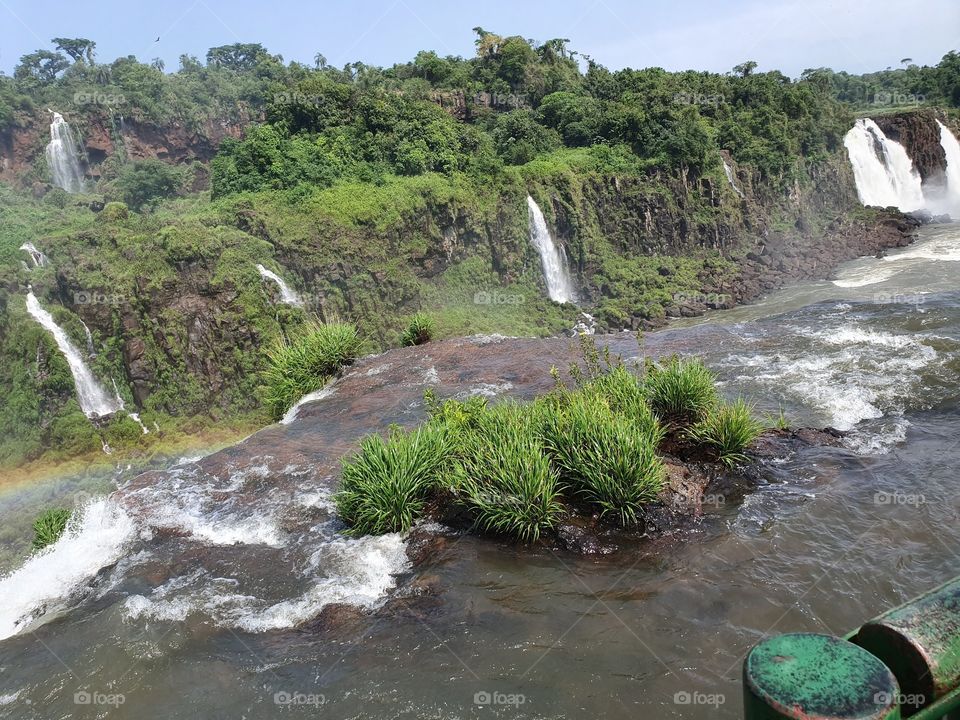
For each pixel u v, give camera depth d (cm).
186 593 715
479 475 789
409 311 4891
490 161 5484
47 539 916
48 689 590
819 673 119
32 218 5506
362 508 798
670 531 742
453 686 545
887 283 4375
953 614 134
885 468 830
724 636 577
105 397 4391
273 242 4631
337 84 5500
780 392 1082
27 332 4250
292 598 695
